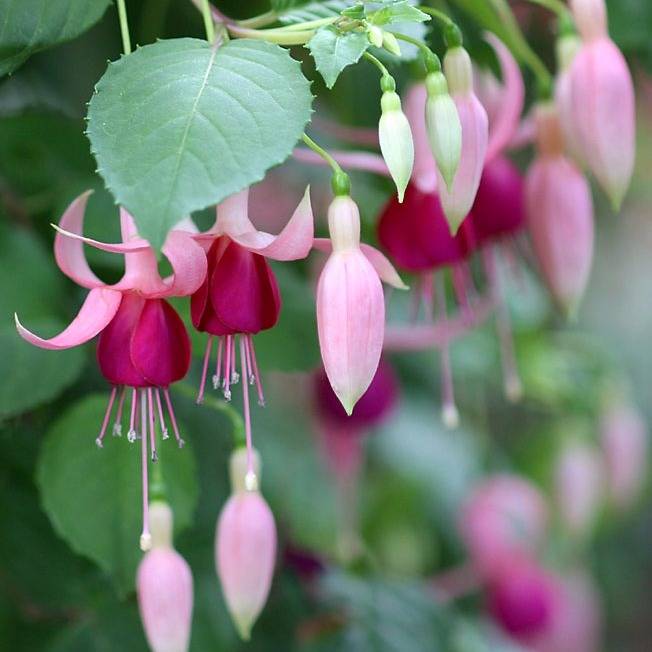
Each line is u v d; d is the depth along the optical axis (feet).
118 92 1.83
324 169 2.78
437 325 2.34
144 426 1.93
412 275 2.42
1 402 2.13
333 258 1.90
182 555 2.33
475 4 2.13
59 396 2.27
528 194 2.22
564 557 3.59
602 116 2.10
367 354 1.89
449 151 1.92
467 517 3.30
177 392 2.38
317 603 2.61
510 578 3.19
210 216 2.26
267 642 2.49
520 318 3.25
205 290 1.89
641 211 4.88
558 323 3.71
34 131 2.26
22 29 1.93
